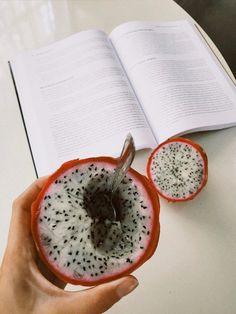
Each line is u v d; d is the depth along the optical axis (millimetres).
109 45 346
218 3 705
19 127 304
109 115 293
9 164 282
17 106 318
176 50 340
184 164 266
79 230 177
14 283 192
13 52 355
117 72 320
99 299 169
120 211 182
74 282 169
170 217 252
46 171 272
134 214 179
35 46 360
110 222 180
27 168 279
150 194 182
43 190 179
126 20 381
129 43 337
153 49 332
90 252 174
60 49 346
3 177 275
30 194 208
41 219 176
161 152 269
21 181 273
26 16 387
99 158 186
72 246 174
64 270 170
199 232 246
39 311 184
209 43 362
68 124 296
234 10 692
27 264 196
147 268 232
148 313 219
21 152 288
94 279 170
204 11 697
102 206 182
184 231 246
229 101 306
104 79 314
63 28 374
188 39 354
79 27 375
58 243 174
